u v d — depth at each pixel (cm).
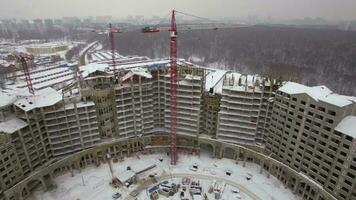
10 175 9669
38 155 10800
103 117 12325
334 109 9088
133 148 13388
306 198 10588
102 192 10881
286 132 11050
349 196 9094
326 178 9769
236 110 12188
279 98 11038
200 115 13150
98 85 11962
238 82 12556
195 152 13488
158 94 13125
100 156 12725
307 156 10325
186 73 13100
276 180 11662
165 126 13662
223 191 10975
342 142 8981
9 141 9438
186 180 11488
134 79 12369
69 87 13150
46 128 10925
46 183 11100
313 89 10369
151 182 11475
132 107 12638
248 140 12581
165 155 13388
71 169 11775
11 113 10662
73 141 11744
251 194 10844
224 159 13125
